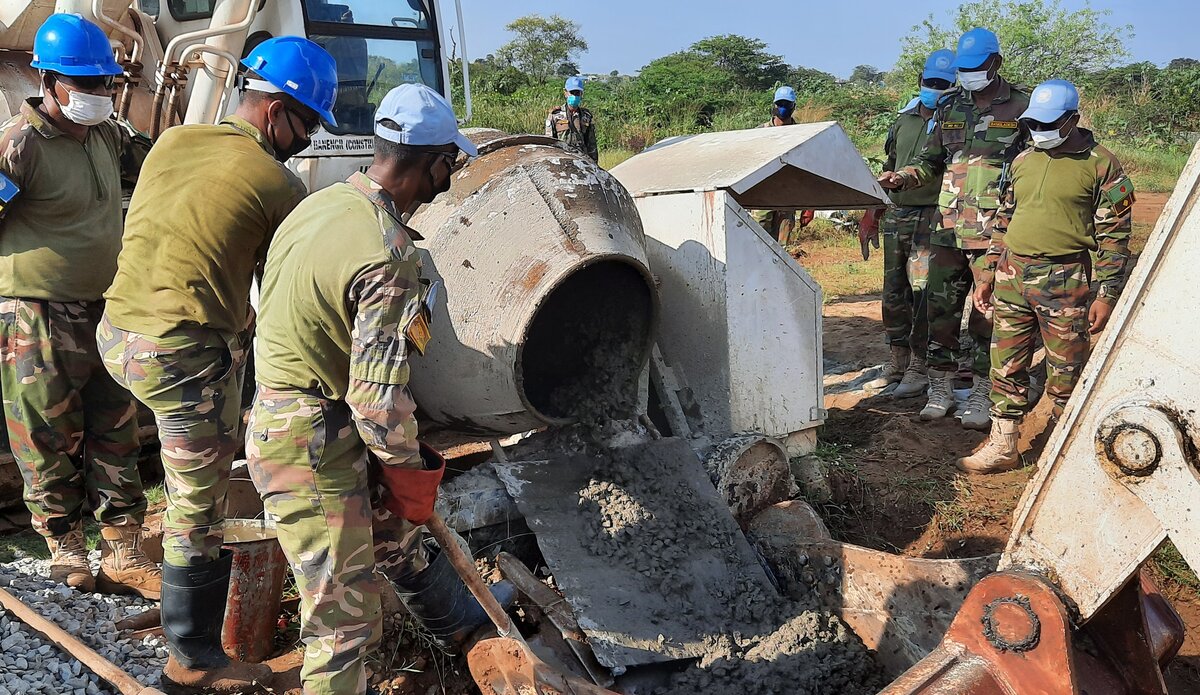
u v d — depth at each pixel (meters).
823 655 2.99
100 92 3.14
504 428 3.46
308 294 2.26
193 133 2.72
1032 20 23.38
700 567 3.16
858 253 10.97
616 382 3.55
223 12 4.02
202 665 2.89
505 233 3.25
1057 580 1.81
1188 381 1.56
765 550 3.45
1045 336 4.25
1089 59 23.33
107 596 3.52
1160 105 21.73
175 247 2.66
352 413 2.29
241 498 3.54
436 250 3.31
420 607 2.84
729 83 36.25
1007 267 4.28
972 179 4.71
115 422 3.43
